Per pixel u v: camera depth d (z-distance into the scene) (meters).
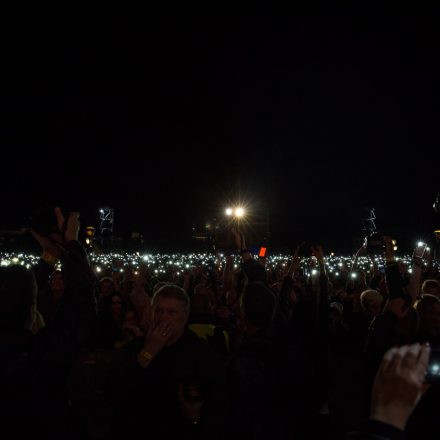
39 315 5.82
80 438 3.99
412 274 7.04
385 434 1.73
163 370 3.76
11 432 3.65
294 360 4.32
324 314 5.43
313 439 5.92
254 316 4.34
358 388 6.97
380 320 5.46
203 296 7.65
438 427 2.33
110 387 3.80
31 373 3.71
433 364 1.97
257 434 4.05
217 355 3.91
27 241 5.14
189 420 3.71
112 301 8.59
